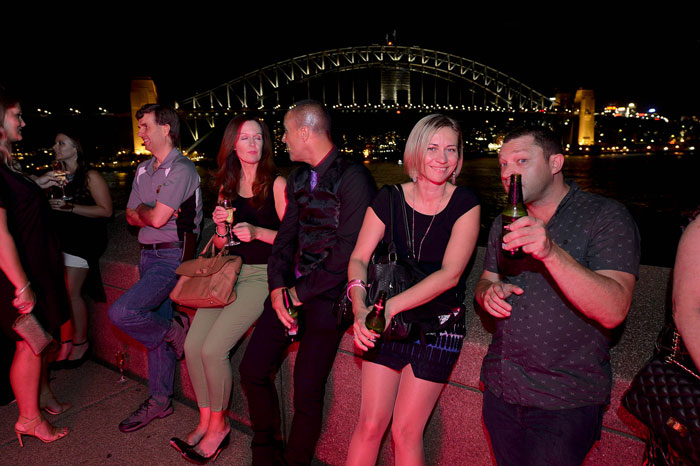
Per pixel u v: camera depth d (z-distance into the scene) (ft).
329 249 5.75
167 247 7.98
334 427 6.70
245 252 7.04
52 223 7.17
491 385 4.40
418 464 4.99
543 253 3.45
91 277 9.53
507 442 4.28
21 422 7.30
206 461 6.93
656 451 3.65
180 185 7.61
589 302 3.53
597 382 3.98
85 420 8.09
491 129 427.33
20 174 6.75
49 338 6.93
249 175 7.23
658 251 121.29
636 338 4.78
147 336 7.61
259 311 6.83
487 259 4.76
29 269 6.70
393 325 4.65
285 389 7.15
